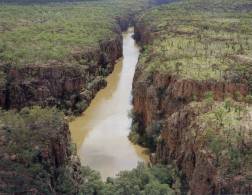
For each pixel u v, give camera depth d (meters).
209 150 65.88
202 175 65.00
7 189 59.69
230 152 64.19
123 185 69.81
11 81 111.69
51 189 63.53
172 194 69.69
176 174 74.44
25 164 63.41
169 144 80.25
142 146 96.25
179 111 81.50
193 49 117.75
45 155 65.44
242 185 60.22
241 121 72.62
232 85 88.50
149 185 69.88
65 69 117.81
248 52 113.56
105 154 93.44
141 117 101.56
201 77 89.75
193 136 71.62
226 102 80.38
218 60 104.62
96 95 130.62
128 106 121.38
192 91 87.44
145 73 105.50
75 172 71.12
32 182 61.56
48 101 112.31
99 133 104.31
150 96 95.69
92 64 136.00
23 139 67.25
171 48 119.75
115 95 130.88
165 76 94.94
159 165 78.44
